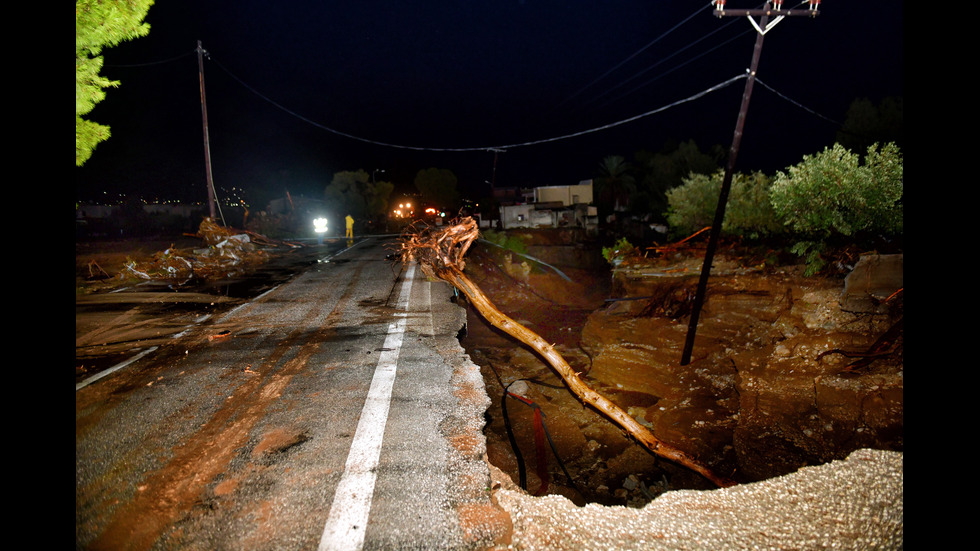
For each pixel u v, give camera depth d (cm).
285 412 462
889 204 891
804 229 997
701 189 1498
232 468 366
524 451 662
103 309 923
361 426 432
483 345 1185
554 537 289
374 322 805
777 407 687
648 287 1259
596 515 311
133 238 2739
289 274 1361
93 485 344
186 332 755
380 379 545
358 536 291
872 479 331
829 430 618
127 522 307
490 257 2464
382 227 4009
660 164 4484
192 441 408
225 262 1546
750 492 334
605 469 626
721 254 1350
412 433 418
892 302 798
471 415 454
